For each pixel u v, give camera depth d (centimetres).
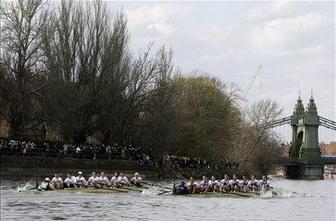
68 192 6538
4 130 10331
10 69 8912
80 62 9519
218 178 11250
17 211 4869
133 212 5153
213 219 4972
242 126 14550
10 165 8050
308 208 6469
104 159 8975
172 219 4831
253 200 6994
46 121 9144
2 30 8981
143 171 9550
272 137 18388
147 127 10312
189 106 11938
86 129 9725
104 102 9675
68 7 9512
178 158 11019
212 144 12344
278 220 5191
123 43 10006
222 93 13150
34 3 9112
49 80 9019
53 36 9225
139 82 10219
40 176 8262
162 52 10650
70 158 8581
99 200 6009
